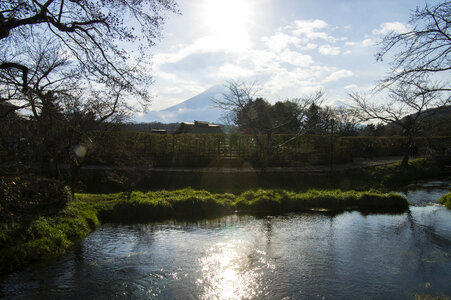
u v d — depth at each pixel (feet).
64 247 35.40
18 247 31.04
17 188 39.70
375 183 84.38
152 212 51.21
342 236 41.09
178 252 35.14
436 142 146.82
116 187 69.82
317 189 73.15
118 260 32.68
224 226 45.83
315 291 26.53
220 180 77.05
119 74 40.27
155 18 39.58
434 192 75.97
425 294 26.22
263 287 27.20
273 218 50.47
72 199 50.70
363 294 26.14
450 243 38.47
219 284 27.63
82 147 51.75
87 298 25.12
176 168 86.53
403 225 46.39
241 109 79.05
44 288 26.50
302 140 99.86
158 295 25.71
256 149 94.07
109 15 37.09
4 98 41.73
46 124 45.93
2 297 24.98
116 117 54.90
